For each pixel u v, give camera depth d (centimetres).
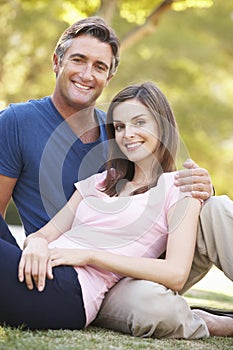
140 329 318
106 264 321
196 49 1864
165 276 321
